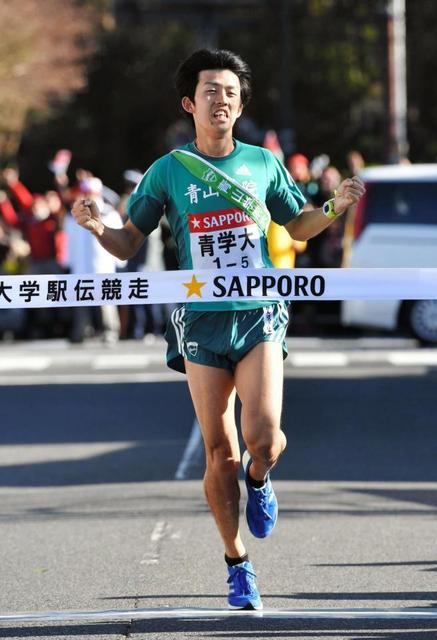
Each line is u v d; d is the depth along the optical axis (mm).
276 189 15070
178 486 23531
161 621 15008
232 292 14766
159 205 15094
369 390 34969
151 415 31703
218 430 14836
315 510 21344
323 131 100500
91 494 22969
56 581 17141
